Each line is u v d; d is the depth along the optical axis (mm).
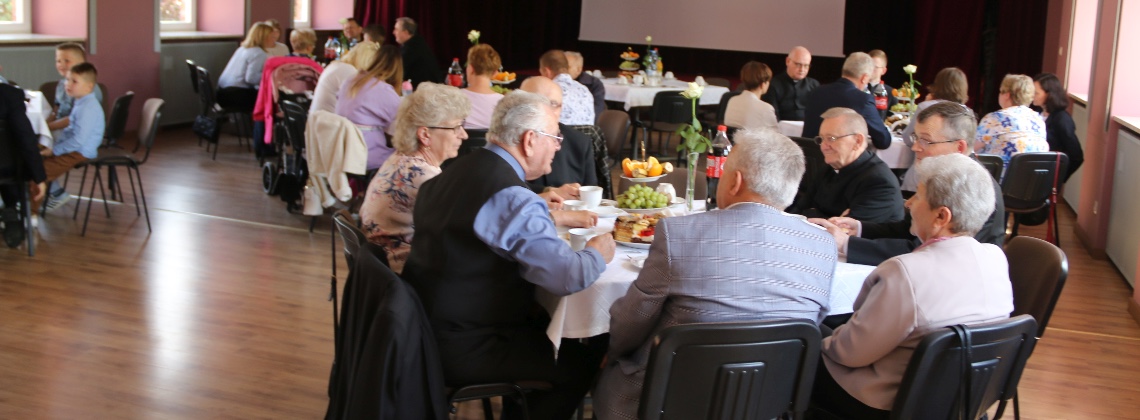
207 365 3559
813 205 3643
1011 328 2154
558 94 3898
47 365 3484
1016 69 10148
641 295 2219
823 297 2271
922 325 2160
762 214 2203
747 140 2244
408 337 2184
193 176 6859
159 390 3330
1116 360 3990
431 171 2982
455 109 2994
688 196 3363
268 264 4859
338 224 2727
